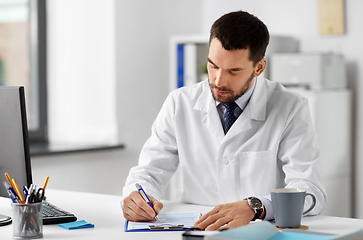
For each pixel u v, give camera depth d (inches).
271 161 64.3
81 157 127.6
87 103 137.3
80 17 136.2
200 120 68.6
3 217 57.1
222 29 57.1
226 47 56.6
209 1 152.6
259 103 65.9
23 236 48.2
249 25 58.0
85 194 72.2
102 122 137.3
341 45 127.4
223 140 65.4
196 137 68.2
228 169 65.3
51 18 137.2
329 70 119.5
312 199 57.9
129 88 139.2
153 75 145.7
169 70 150.0
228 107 66.4
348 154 124.9
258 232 41.9
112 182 135.6
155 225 52.5
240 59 57.2
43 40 136.4
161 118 70.9
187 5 152.3
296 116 65.1
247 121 65.3
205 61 138.3
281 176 66.3
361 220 55.4
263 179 64.4
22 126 53.0
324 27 128.8
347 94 123.8
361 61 124.4
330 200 119.2
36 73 136.5
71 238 48.6
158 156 68.0
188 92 71.3
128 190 62.6
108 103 136.5
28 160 53.7
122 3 136.2
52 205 61.1
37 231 48.6
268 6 139.5
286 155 63.2
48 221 54.3
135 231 51.1
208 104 67.8
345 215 124.6
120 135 137.0
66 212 57.2
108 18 135.3
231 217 50.7
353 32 125.3
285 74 121.0
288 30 135.9
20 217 48.1
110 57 135.6
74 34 136.6
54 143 135.0
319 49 131.0
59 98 138.6
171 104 70.6
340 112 121.5
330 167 119.0
